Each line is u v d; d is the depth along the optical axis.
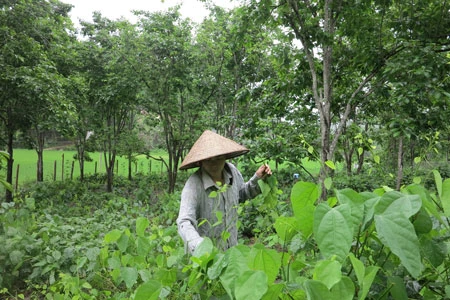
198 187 2.28
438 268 1.09
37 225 5.08
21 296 3.54
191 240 1.72
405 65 4.71
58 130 7.86
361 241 1.06
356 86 6.41
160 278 1.41
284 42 6.34
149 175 16.70
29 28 8.02
